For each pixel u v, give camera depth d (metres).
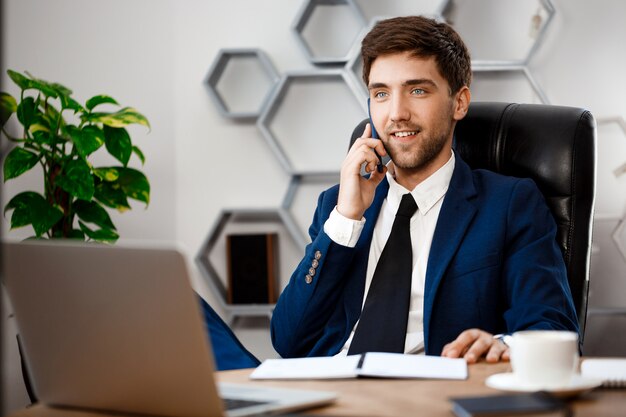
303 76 3.31
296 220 3.40
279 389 1.07
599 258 3.20
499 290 1.69
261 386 1.12
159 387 0.97
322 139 3.39
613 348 3.20
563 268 1.69
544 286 1.63
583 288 1.77
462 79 1.81
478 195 1.75
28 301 1.03
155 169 3.42
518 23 3.24
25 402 2.94
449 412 0.93
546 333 1.07
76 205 2.91
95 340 0.99
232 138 3.42
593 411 0.92
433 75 1.75
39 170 3.15
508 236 1.70
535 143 1.83
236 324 3.42
